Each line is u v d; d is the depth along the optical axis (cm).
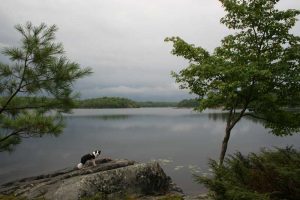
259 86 1013
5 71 734
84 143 3838
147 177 1309
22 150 3281
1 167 2359
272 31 1037
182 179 1842
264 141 3738
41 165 2439
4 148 862
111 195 1192
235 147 3216
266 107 1100
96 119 9906
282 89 1034
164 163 2398
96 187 1179
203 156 2725
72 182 1216
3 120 808
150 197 1246
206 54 1144
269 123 1153
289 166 584
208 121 8844
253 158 675
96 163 1727
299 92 1037
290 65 1032
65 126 851
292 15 1020
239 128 6028
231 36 1128
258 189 605
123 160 1705
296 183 559
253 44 1095
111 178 1225
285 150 669
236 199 521
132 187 1259
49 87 773
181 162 2433
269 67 1014
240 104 1158
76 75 778
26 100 820
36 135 841
